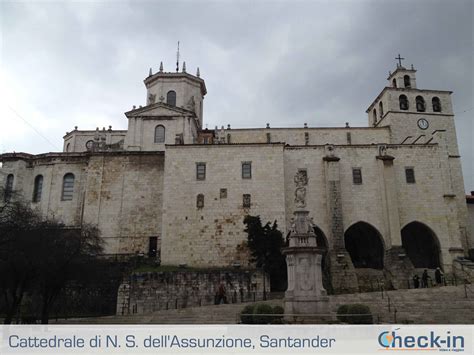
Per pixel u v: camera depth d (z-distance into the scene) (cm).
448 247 5272
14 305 3166
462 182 6412
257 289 4441
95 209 5428
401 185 5466
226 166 5244
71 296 4431
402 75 7188
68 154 5800
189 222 5059
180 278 4450
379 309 3241
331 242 5109
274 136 6762
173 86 6669
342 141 6750
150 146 6088
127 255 5175
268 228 4666
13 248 3106
